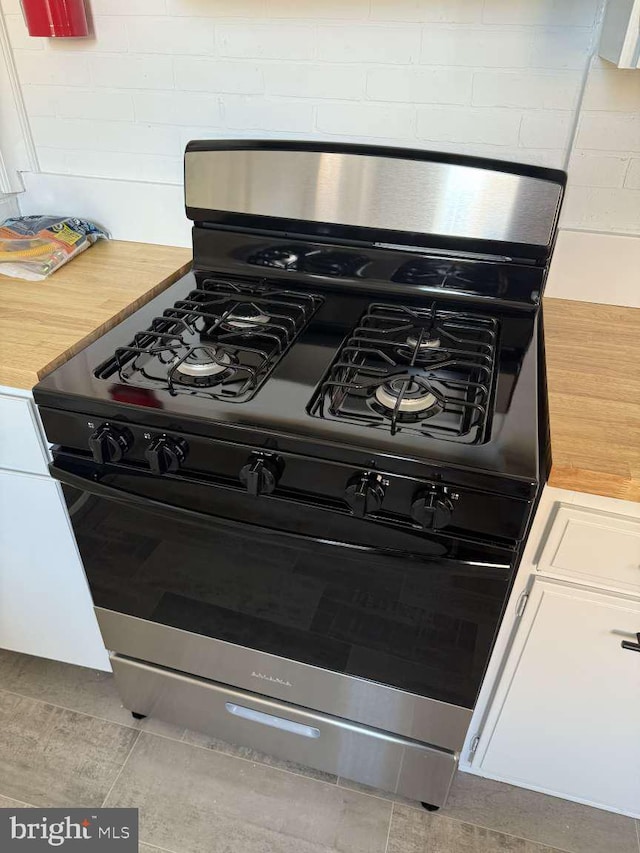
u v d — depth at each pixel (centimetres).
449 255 122
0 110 148
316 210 125
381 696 112
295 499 90
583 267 129
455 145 128
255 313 119
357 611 102
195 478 94
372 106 128
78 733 145
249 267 136
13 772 137
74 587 129
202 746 143
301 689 119
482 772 129
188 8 128
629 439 87
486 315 122
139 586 117
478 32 116
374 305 122
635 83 112
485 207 115
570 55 114
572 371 104
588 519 88
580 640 101
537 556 95
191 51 132
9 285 129
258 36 127
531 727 115
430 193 117
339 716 120
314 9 121
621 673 102
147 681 134
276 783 137
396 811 132
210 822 129
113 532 110
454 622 97
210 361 101
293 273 133
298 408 91
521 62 117
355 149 118
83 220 155
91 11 133
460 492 82
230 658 120
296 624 109
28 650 149
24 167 155
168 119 141
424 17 117
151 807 132
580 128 118
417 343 104
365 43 122
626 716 107
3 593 137
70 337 108
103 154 150
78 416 96
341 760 128
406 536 88
